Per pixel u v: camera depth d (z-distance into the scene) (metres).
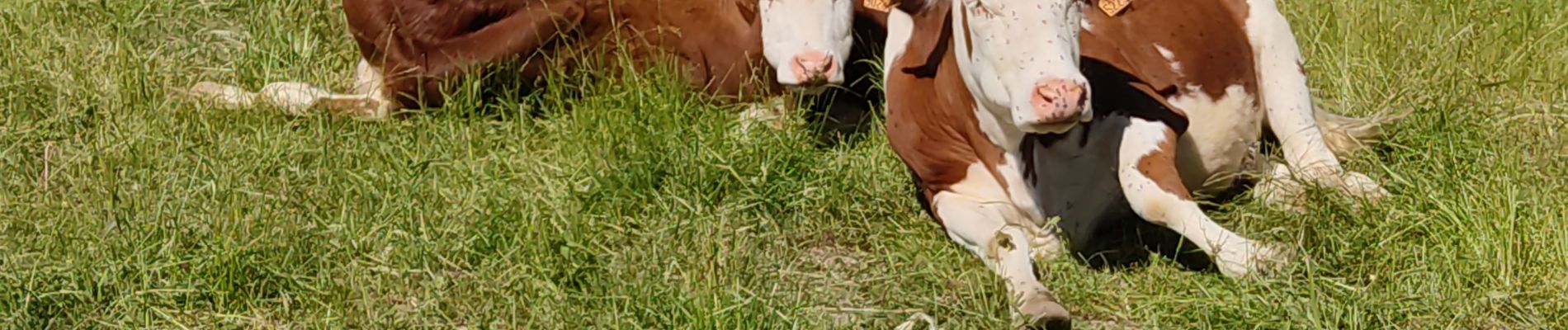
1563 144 5.68
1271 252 4.73
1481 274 4.75
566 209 5.21
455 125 6.03
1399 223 5.00
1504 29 6.94
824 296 4.77
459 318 4.68
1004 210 4.97
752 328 4.45
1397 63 6.49
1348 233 4.89
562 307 4.61
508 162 5.61
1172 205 4.80
